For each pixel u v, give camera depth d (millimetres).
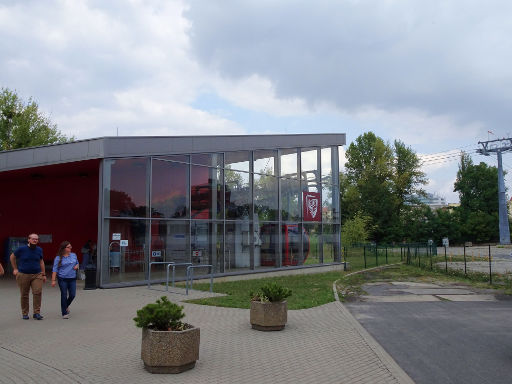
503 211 59375
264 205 21391
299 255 23047
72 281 10102
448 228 65938
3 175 18156
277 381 5863
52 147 15922
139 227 16328
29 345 7562
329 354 7246
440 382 6008
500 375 6305
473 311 11867
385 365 6625
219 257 19078
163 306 6457
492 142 59562
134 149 16234
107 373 6102
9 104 35781
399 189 67312
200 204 18500
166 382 5758
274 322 9008
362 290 16594
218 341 8109
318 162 24703
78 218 23062
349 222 43906
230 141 19875
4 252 20641
